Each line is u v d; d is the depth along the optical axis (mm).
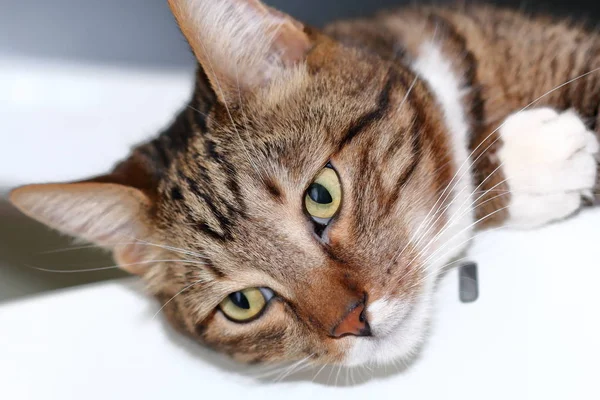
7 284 395
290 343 317
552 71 343
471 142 334
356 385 311
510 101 345
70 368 307
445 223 322
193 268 321
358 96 313
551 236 297
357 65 322
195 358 319
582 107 337
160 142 349
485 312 300
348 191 305
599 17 440
